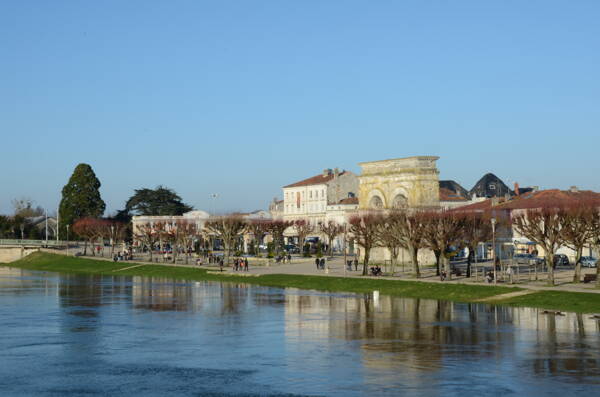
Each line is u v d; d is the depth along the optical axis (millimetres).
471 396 46812
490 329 71625
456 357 58562
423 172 142625
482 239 123312
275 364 57688
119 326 79938
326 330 73875
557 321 75750
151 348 65812
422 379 51469
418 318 81125
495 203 171000
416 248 121812
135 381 52969
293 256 196875
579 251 104438
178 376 54250
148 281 150000
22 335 73938
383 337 68688
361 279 123312
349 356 60125
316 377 52844
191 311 92500
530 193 177125
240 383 51688
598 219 99375
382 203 151000
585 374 51969
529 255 151875
